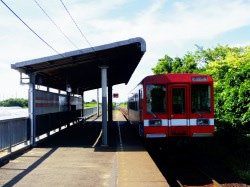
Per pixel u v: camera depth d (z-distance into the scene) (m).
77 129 24.00
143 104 12.52
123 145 14.78
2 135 10.66
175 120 12.40
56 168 9.67
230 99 15.42
